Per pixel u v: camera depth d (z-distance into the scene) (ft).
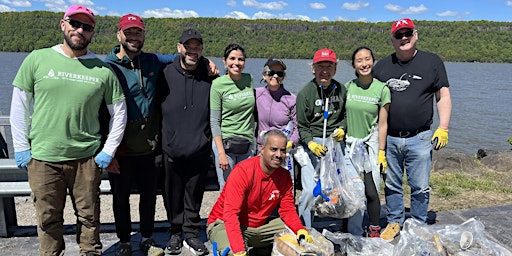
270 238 10.99
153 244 11.77
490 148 57.41
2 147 12.96
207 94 11.43
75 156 9.82
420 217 13.33
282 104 12.20
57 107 9.45
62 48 9.59
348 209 11.71
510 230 13.64
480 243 11.14
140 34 10.36
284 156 9.93
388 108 12.57
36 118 9.54
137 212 18.16
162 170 11.87
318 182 11.75
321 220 14.51
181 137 11.07
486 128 73.51
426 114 12.53
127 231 11.45
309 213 12.28
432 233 11.27
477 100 118.32
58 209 10.15
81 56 9.62
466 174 23.24
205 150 11.37
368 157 12.36
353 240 11.62
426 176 12.97
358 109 12.24
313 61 11.87
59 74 9.34
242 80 11.77
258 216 10.77
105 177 12.25
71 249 11.96
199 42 10.76
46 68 9.31
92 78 9.59
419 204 13.26
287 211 10.77
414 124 12.52
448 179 21.01
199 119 11.27
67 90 9.41
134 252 11.93
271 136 9.91
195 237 12.05
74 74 9.43
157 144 11.40
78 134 9.74
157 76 11.15
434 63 12.44
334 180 11.71
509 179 22.49
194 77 11.28
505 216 14.96
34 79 9.40
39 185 9.71
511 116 88.02
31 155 9.68
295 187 13.29
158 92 11.23
